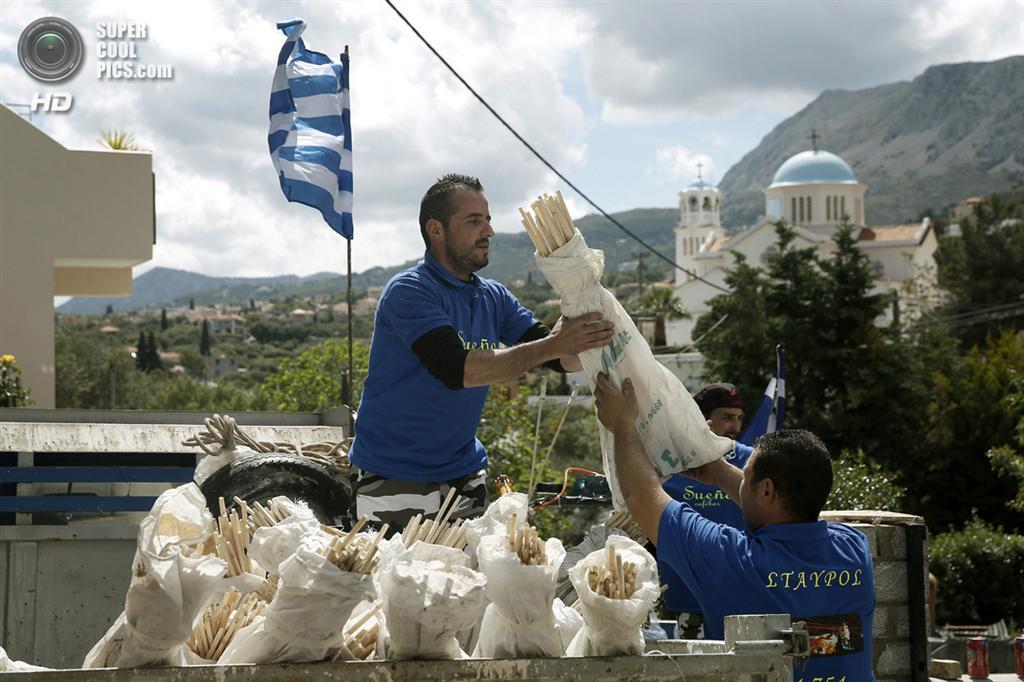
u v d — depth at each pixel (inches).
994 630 561.6
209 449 220.4
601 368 152.5
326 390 1178.6
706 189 5201.8
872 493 630.5
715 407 227.5
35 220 705.6
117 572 218.2
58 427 237.6
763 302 1465.3
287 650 99.0
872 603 144.0
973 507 1302.9
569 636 120.8
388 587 101.3
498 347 187.2
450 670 98.3
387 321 175.3
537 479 722.8
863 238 3895.2
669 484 209.5
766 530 140.8
